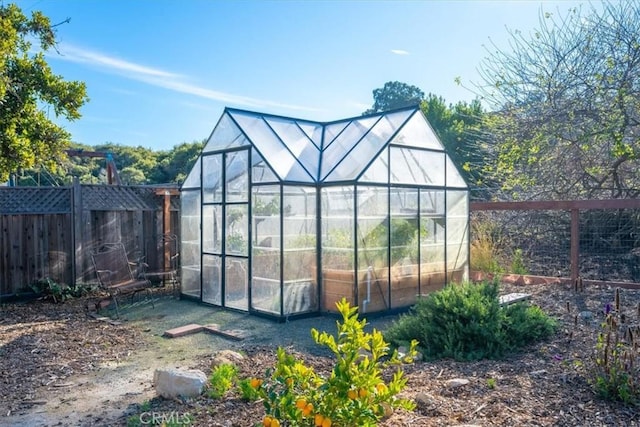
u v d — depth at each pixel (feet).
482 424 11.53
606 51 36.17
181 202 31.35
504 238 36.40
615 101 34.53
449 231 30.07
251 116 28.71
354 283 24.80
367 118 29.89
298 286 25.44
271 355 18.28
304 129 30.71
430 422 11.67
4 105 29.09
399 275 26.91
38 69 30.94
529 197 40.11
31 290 30.76
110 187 34.04
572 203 29.63
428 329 18.13
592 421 11.69
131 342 21.27
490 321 17.53
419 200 28.14
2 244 29.84
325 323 24.41
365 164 25.41
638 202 27.68
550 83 37.81
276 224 24.90
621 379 12.98
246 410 12.49
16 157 28.19
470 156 54.49
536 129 37.47
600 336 14.40
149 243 35.83
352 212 24.94
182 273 31.19
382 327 23.80
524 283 31.42
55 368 17.63
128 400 14.21
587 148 35.68
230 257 27.66
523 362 16.46
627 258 31.32
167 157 98.37
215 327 23.30
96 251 33.19
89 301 30.48
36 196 31.19
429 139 28.96
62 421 12.79
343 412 9.31
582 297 26.07
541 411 12.30
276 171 25.04
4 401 14.42
